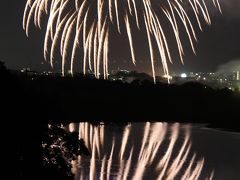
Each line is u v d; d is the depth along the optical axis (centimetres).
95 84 11819
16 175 2030
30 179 2100
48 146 2330
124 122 10356
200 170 5453
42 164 2219
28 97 2320
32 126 2192
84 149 2525
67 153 2481
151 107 11888
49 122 2406
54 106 2559
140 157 6122
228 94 12850
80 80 11350
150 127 9788
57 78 10612
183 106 12062
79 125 9262
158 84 12850
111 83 12081
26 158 2122
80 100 10850
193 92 12719
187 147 7200
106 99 11338
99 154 6159
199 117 11525
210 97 12550
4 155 2014
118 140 7600
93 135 8081
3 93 2169
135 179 4831
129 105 11819
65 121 2575
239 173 5312
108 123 9862
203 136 8650
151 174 5128
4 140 2038
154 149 6869
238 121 10581
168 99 12494
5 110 2112
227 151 6906
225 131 9650
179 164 5797
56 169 2278
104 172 5003
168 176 5109
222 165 5784
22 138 2120
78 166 5188
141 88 12556
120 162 5666
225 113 11675
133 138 7925
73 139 2495
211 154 6600
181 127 10081
